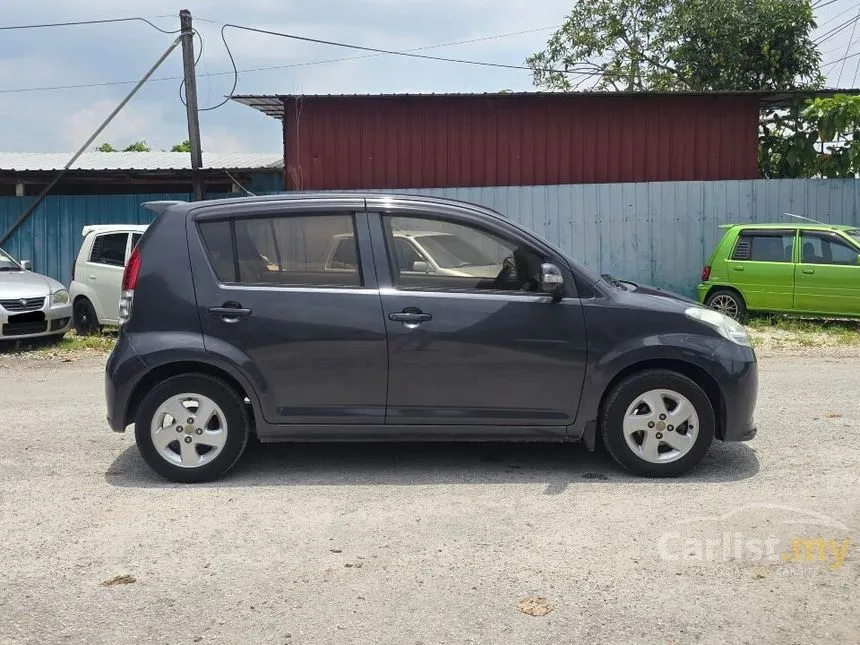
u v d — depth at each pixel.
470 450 6.30
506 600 3.84
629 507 5.00
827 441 6.44
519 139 16.14
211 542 4.54
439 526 4.73
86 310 12.81
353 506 5.08
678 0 22.58
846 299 12.50
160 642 3.50
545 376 5.47
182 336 5.44
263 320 5.44
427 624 3.63
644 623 3.62
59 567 4.23
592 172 16.23
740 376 5.50
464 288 5.53
